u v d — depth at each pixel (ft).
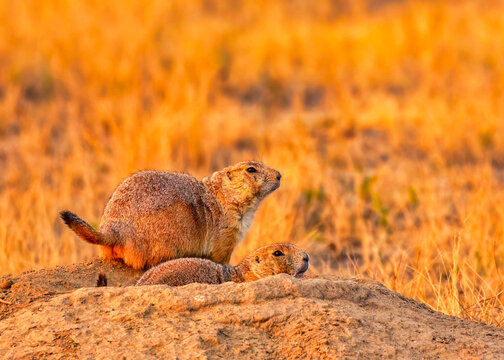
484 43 90.68
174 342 18.78
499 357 19.22
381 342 19.38
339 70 86.38
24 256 36.63
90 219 42.91
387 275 32.14
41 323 19.89
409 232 41.19
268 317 19.94
